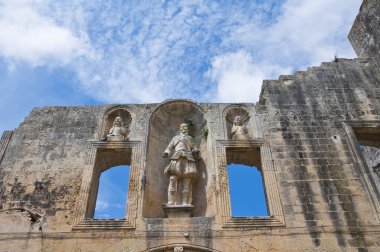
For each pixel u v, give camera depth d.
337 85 18.08
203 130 17.34
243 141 15.96
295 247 13.03
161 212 15.25
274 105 17.22
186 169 15.30
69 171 15.16
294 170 15.02
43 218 13.80
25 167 15.27
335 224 13.58
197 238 13.26
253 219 13.68
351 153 15.53
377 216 13.72
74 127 16.67
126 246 13.05
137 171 15.15
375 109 17.12
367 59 19.42
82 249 12.95
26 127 16.62
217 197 14.35
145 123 16.91
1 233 13.33
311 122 16.61
